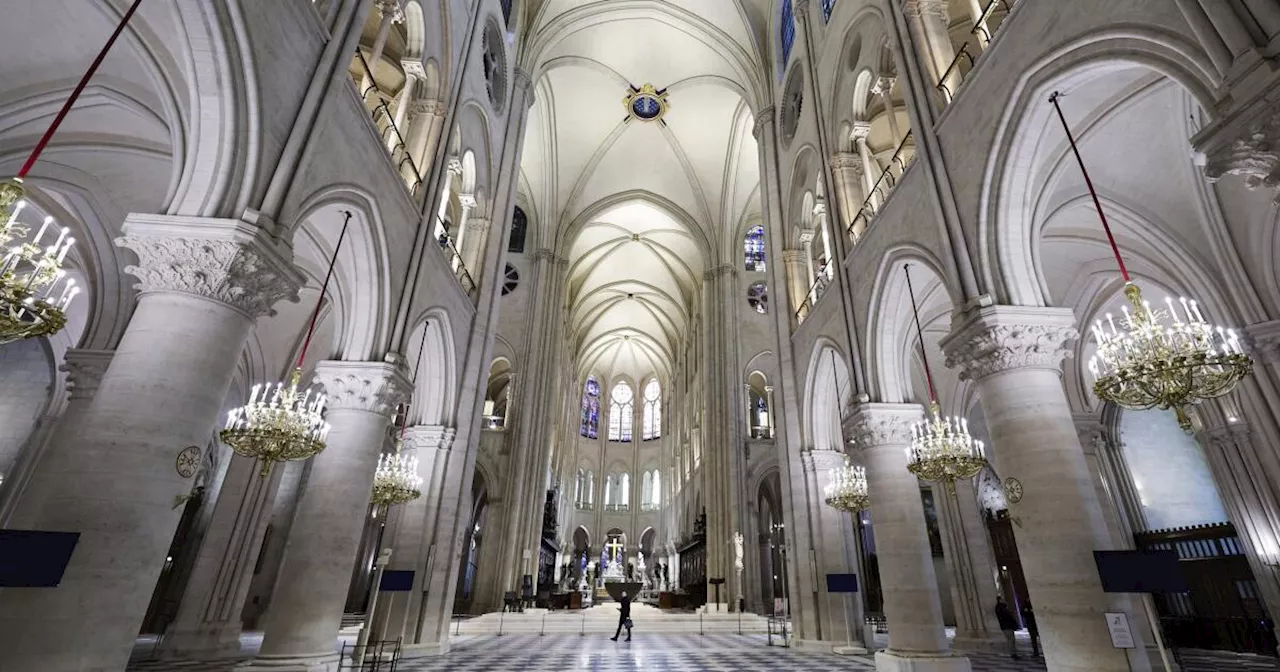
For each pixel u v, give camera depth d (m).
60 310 4.86
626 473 49.09
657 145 28.02
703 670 9.66
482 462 23.44
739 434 24.72
